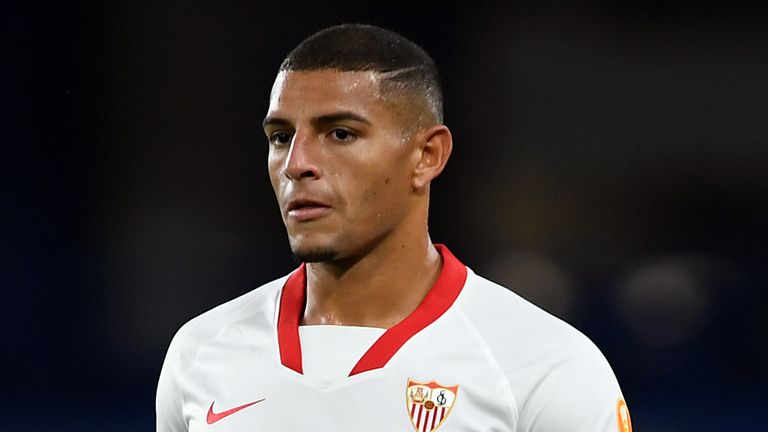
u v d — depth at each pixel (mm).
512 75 28688
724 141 28500
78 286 28328
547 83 28672
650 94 28656
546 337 8586
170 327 28328
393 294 8797
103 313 28344
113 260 28500
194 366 9180
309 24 28453
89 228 28469
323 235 8281
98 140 28562
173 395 9297
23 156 28484
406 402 8312
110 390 27859
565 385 8312
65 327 28141
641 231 28641
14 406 27500
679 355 28141
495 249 28703
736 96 28484
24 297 28172
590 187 28688
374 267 8742
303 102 8305
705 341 28203
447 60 28672
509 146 28703
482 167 28734
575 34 28578
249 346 8977
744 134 28453
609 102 28672
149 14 28500
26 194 28469
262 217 28578
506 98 28688
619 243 28641
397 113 8414
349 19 28438
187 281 28469
